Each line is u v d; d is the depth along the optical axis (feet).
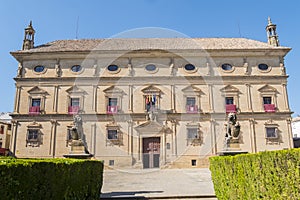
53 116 101.19
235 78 105.50
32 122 100.83
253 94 104.58
